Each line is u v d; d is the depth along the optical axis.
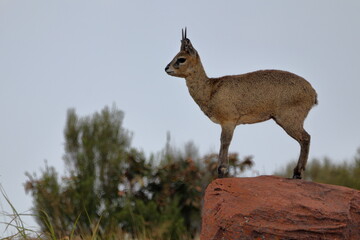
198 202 22.28
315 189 12.62
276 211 11.45
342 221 11.41
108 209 20.50
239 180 13.04
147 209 20.22
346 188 12.81
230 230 11.31
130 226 19.59
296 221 11.31
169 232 19.59
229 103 14.52
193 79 15.12
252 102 14.32
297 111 14.05
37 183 20.83
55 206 20.22
